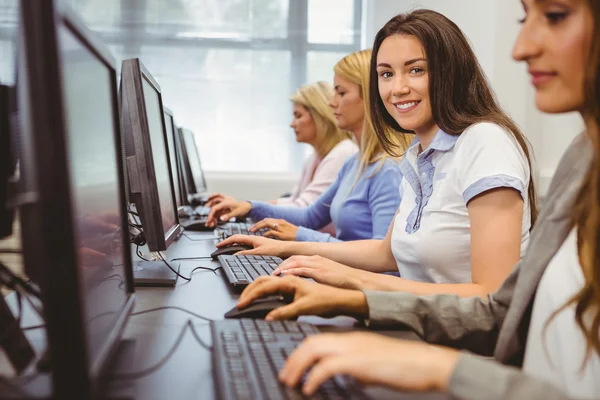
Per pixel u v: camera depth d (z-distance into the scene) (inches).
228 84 180.7
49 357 24.4
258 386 27.8
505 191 50.0
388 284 48.1
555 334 35.3
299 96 140.9
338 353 27.8
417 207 58.5
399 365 26.5
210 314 44.1
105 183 36.2
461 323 41.6
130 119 55.1
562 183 38.8
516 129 55.0
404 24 59.7
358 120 97.5
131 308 38.7
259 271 56.5
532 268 38.4
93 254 31.4
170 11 177.8
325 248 69.4
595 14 30.4
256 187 180.9
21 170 30.9
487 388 25.4
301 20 181.2
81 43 31.8
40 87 23.5
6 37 132.3
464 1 156.8
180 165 112.6
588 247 33.1
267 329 37.2
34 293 38.3
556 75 32.2
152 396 29.0
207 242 86.0
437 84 57.1
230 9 179.0
